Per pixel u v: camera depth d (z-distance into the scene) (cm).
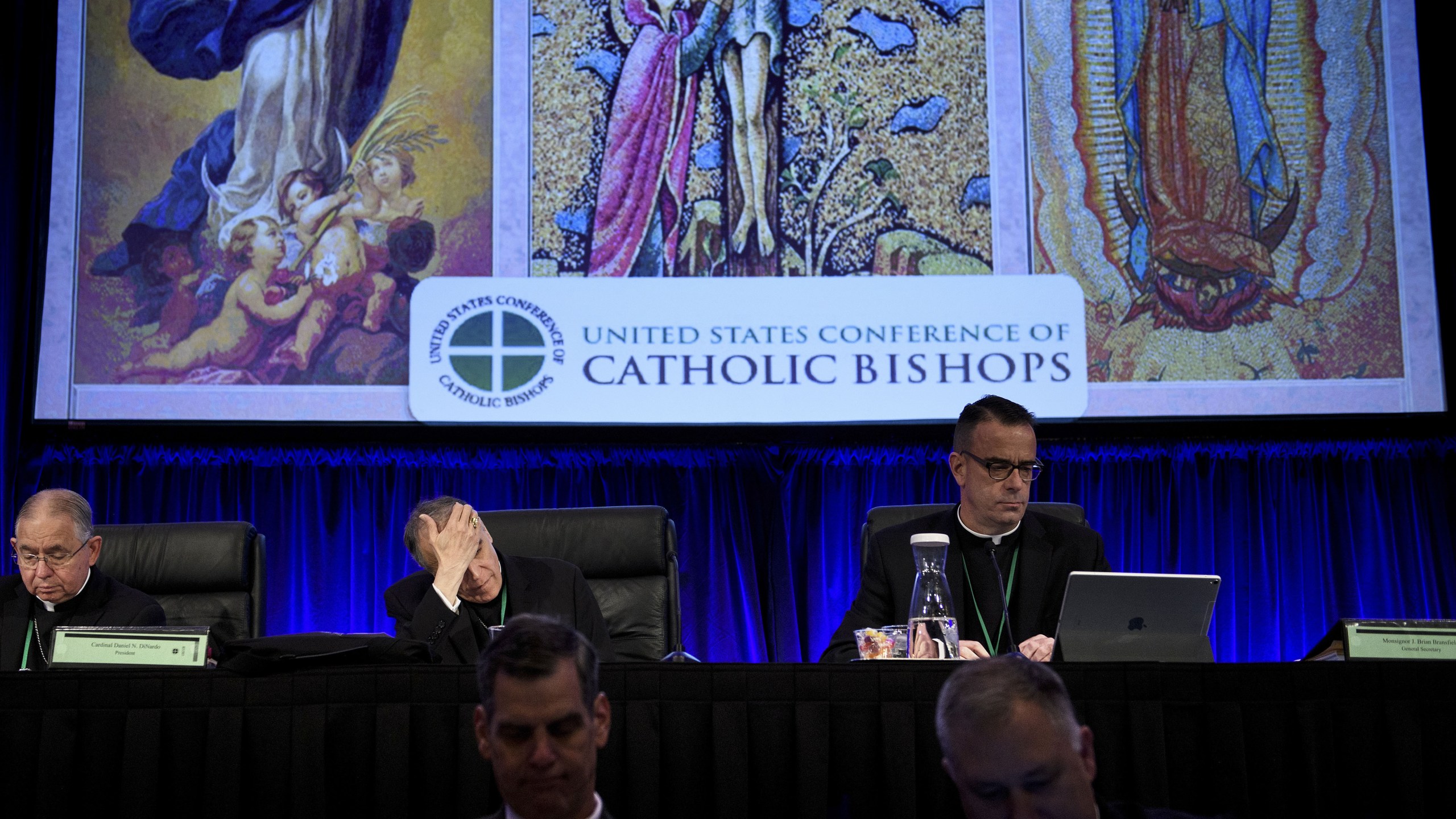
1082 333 423
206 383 415
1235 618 416
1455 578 416
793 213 427
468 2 436
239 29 432
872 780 190
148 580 297
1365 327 425
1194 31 437
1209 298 426
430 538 259
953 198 429
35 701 188
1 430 400
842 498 421
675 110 431
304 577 410
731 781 189
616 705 192
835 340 421
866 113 432
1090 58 436
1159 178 430
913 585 263
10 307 409
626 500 420
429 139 429
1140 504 422
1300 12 437
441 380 417
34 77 423
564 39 434
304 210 425
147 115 427
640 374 419
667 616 304
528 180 427
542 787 130
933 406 418
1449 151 431
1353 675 193
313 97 430
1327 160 432
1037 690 122
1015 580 264
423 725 190
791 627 413
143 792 186
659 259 424
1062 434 424
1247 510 421
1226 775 189
